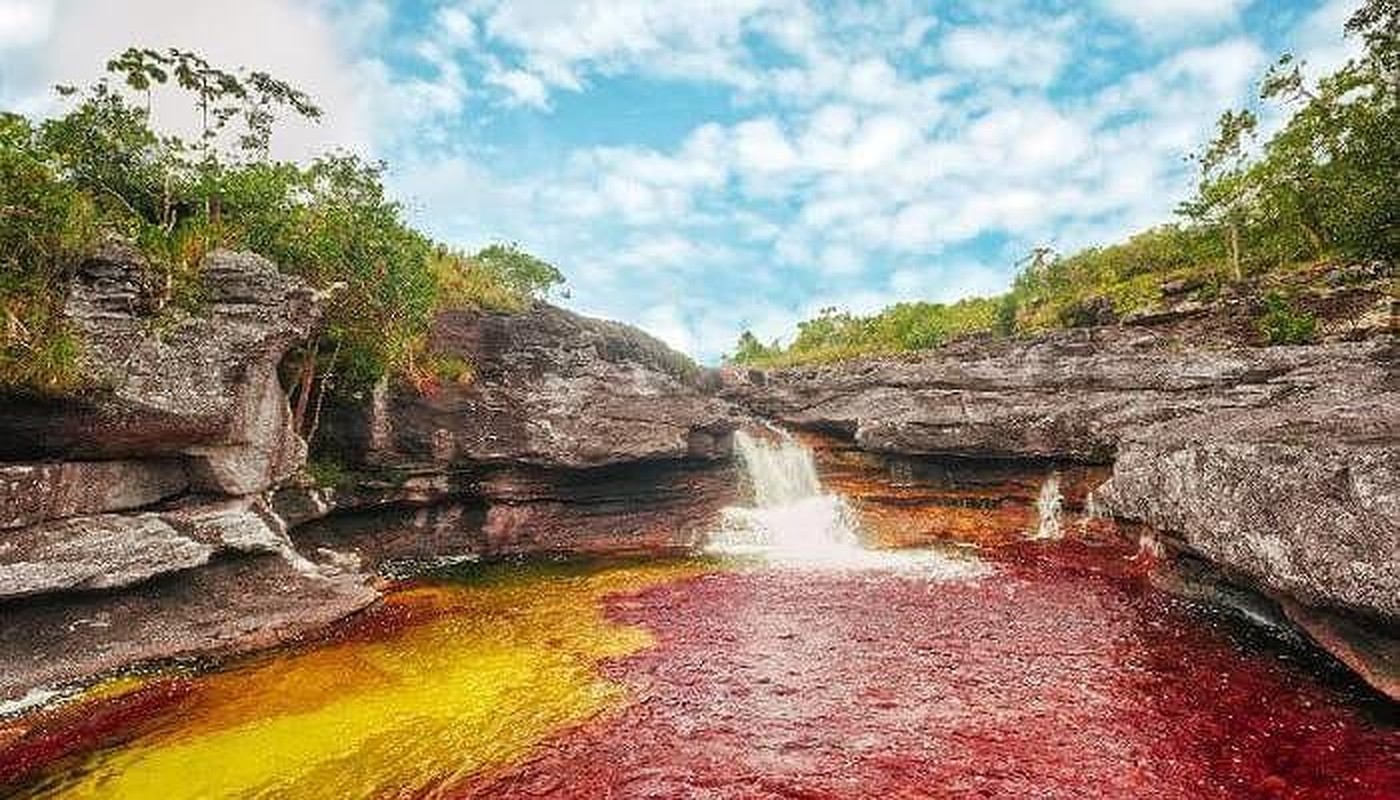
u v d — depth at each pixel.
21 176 16.66
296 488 24.86
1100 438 29.48
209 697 15.80
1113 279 50.97
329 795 12.20
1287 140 39.09
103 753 13.43
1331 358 27.14
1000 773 12.87
